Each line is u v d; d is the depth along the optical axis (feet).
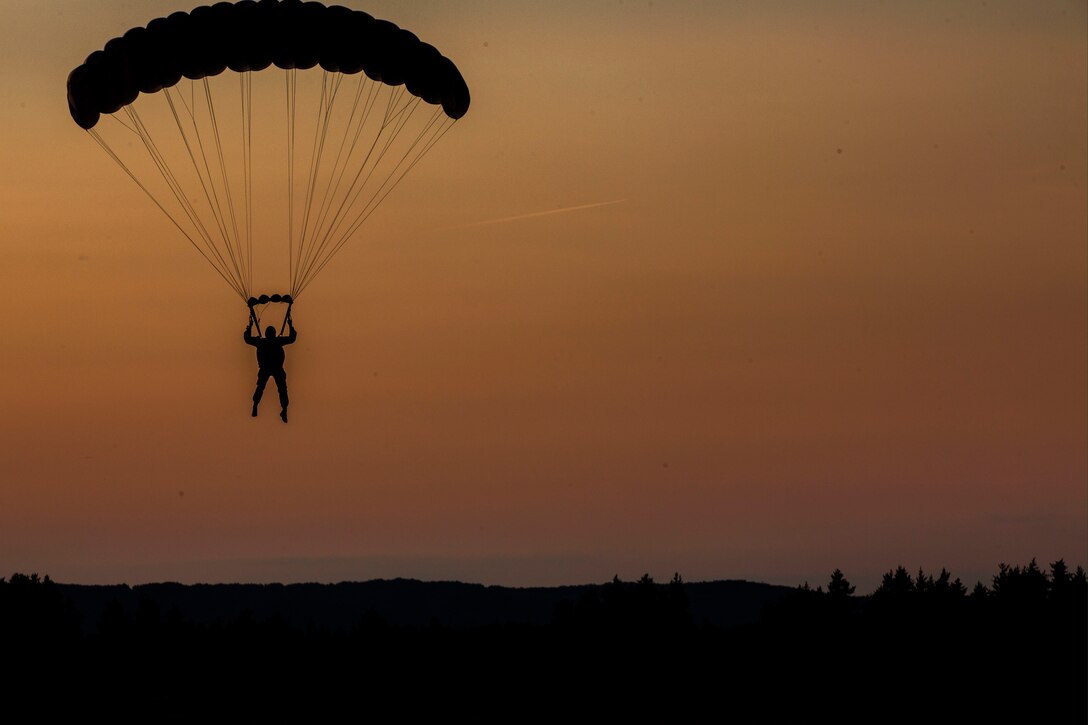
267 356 331.57
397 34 343.26
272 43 335.06
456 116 357.20
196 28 332.19
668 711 647.97
